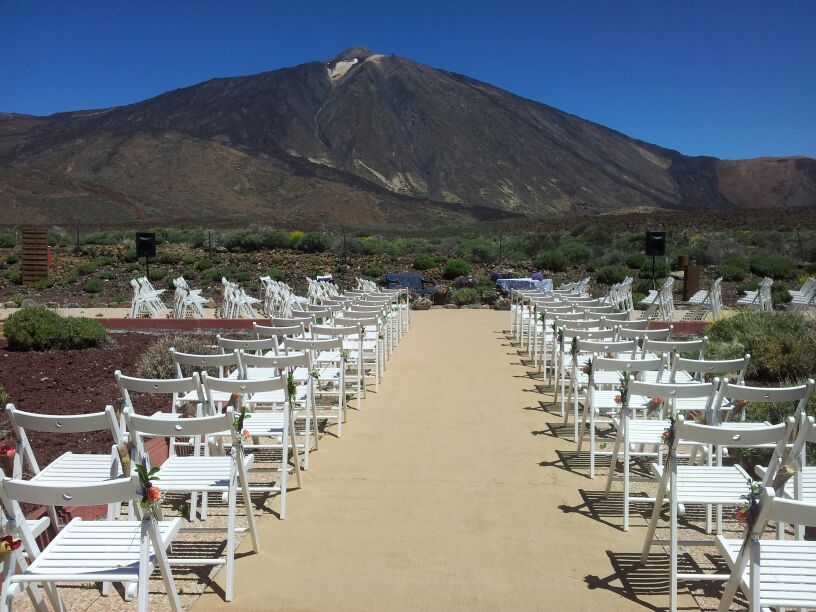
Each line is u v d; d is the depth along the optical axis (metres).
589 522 5.07
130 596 4.11
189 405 7.00
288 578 4.26
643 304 16.55
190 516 5.15
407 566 4.39
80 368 10.56
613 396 6.43
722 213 74.69
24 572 3.34
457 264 26.47
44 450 6.52
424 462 6.33
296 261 31.48
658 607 3.96
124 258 32.12
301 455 6.56
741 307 16.86
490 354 11.82
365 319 9.40
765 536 4.94
